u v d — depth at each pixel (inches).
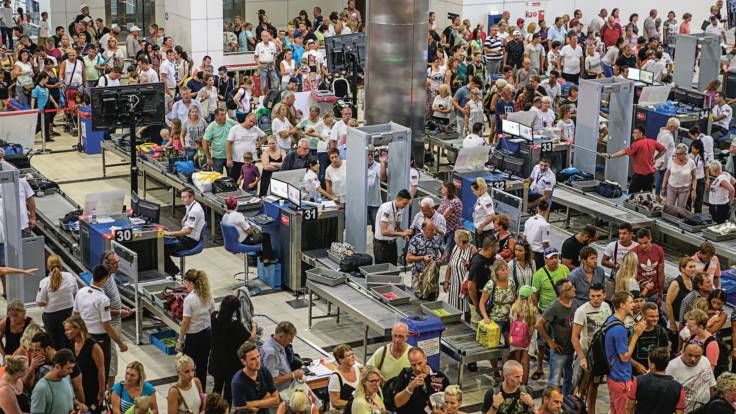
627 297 392.5
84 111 783.1
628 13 1214.3
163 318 459.2
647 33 1139.3
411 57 692.7
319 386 399.2
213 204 593.9
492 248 439.5
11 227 485.7
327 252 528.1
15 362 350.9
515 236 550.9
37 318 493.0
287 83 898.1
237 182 653.3
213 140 655.8
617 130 692.1
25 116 644.7
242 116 820.0
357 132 530.6
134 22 1124.5
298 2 1190.3
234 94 853.2
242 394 359.3
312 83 903.7
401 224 535.2
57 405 346.9
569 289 407.5
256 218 545.0
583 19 1184.8
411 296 472.1
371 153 560.7
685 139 731.4
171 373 452.1
